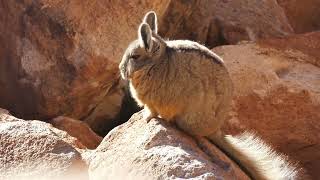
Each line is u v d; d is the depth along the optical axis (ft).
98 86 96.43
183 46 72.28
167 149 68.03
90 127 102.99
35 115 96.17
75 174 68.90
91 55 93.86
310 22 147.74
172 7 109.60
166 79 71.36
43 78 94.89
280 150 103.76
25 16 95.55
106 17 96.22
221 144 74.43
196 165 65.41
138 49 71.72
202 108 71.56
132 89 73.36
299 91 105.09
